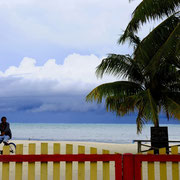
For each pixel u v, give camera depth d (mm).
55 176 3826
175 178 3848
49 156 3828
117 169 3848
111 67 14703
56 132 144250
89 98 15180
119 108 14398
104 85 14805
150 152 3977
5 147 3877
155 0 11555
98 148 17203
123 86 14836
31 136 101375
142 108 13805
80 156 3854
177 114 13094
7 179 3781
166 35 13031
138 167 3820
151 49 13289
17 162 3830
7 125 12156
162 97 14516
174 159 3840
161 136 14445
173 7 11797
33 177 3811
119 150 16266
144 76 14734
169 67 13898
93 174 3857
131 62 14562
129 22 12523
